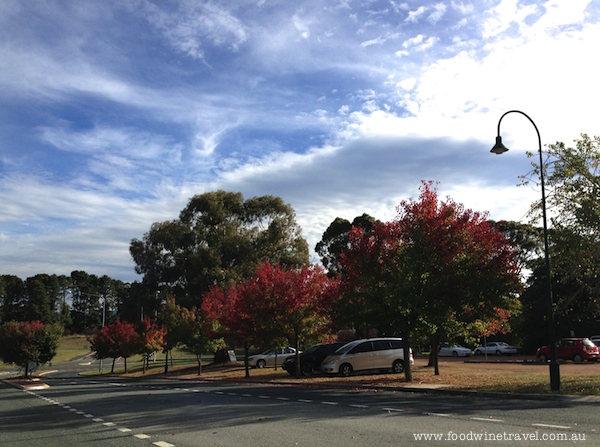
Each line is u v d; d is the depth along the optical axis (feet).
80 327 513.45
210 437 29.45
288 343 97.55
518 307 84.53
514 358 150.20
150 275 184.03
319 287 92.17
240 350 252.21
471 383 62.75
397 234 72.33
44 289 457.27
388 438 27.12
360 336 191.72
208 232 179.01
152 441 28.91
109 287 559.38
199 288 171.53
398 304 68.54
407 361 70.54
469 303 67.82
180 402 50.96
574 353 113.70
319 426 32.04
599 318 139.44
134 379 119.14
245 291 97.30
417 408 40.16
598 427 29.25
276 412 40.04
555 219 64.64
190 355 283.18
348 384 68.85
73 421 39.47
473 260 68.08
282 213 188.75
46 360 134.41
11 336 131.34
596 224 59.52
